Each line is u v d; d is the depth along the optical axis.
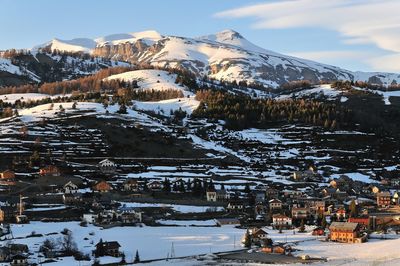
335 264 189.38
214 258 199.62
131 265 189.38
